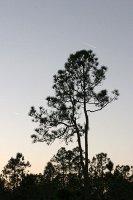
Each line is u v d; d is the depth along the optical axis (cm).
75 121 3697
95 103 3731
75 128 3691
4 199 6256
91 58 3788
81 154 3656
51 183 6644
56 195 3950
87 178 3584
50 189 6266
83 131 3672
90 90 3712
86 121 3712
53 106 3753
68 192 3922
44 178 6988
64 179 6594
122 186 6275
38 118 3744
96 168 6669
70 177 6406
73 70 3788
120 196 6203
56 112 3728
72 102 3747
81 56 3797
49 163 7081
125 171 6750
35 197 6075
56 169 6862
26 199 6059
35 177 6912
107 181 6297
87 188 3566
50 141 3741
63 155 6669
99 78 3744
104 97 3684
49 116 3725
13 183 7100
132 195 6244
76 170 6606
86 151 3634
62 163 6669
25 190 6356
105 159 6712
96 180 6275
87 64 3797
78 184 6128
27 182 6531
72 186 6156
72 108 3728
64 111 3694
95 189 6059
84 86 3753
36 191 6278
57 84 3784
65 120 3706
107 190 6194
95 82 3775
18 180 7125
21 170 7275
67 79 3775
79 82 3766
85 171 3594
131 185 6378
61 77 3788
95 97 3712
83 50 3803
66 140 3712
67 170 6688
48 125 3728
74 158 6625
